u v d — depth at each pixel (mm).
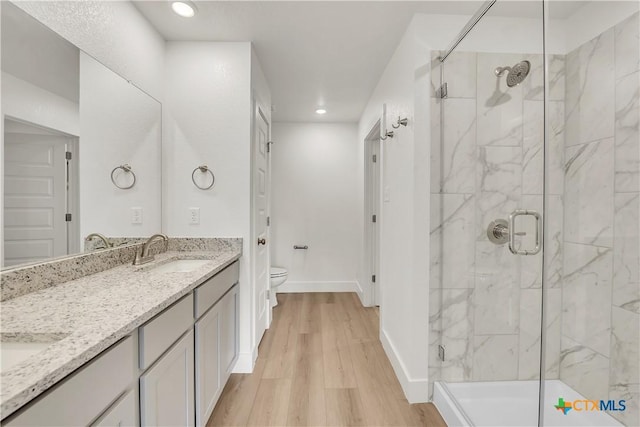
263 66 2469
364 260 3504
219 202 2096
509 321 1703
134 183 1771
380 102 2684
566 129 1808
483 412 1624
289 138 4043
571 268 1773
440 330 1787
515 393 1691
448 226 1769
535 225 1665
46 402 601
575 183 1749
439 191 1774
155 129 1982
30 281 1098
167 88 2084
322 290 4059
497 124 1710
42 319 844
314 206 4051
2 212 1013
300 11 1776
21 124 1078
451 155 1760
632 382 1465
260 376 2049
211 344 1534
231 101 2092
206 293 1478
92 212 1440
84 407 701
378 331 2801
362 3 1706
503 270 1704
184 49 2090
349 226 4062
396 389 1920
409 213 1851
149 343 972
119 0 1624
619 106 1517
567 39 1800
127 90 1693
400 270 2039
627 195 1488
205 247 2092
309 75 2629
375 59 2348
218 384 1639
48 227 1195
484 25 1710
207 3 1717
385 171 2486
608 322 1573
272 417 1649
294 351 2408
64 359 630
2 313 890
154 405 998
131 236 1748
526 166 1688
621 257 1512
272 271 3393
